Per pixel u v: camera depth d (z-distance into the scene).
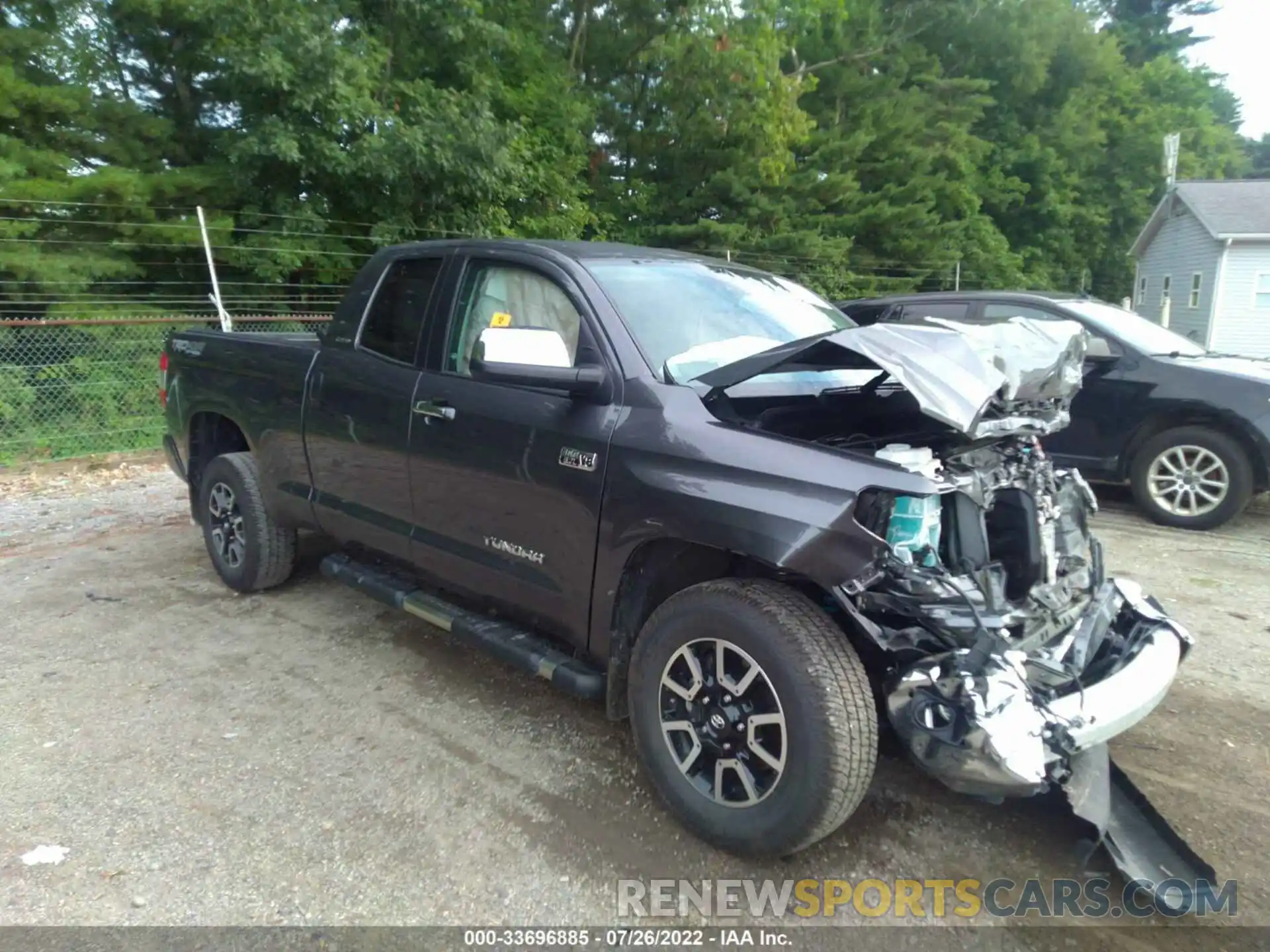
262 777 3.36
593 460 3.12
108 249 11.61
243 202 12.62
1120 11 49.00
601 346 3.27
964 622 2.51
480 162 12.91
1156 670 2.88
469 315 3.81
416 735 3.68
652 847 2.96
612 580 3.10
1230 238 24.50
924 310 8.05
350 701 3.98
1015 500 2.96
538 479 3.31
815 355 2.81
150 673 4.27
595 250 3.78
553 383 3.10
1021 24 29.81
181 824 3.06
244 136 12.14
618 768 3.43
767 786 2.76
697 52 19.28
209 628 4.81
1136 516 7.09
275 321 11.88
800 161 23.89
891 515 2.63
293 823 3.07
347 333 4.37
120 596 5.30
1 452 9.22
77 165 11.95
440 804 3.19
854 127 25.08
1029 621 2.80
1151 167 34.88
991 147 28.83
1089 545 3.33
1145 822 2.94
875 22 26.14
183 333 5.56
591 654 3.27
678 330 3.40
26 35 11.48
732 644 2.75
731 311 3.68
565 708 3.92
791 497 2.63
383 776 3.37
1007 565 2.93
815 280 21.25
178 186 11.88
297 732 3.70
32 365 10.00
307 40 11.47
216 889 2.74
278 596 5.27
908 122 25.06
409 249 4.24
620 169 21.36
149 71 13.82
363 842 2.97
